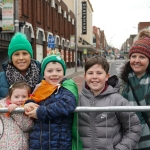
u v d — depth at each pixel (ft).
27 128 8.81
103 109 7.90
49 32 91.56
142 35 9.98
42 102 8.68
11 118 8.84
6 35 55.62
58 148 8.25
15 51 10.73
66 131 8.37
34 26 72.79
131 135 8.24
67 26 135.64
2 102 9.44
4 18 40.65
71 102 8.14
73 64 152.05
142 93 9.24
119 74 10.09
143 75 9.52
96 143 8.23
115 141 8.31
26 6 66.28
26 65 10.86
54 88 8.64
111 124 8.29
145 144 8.98
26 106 8.30
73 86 8.77
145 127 9.00
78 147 8.36
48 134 8.30
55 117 8.12
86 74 8.77
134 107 7.79
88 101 8.68
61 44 116.67
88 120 8.34
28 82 10.68
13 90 9.29
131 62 9.53
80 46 174.19
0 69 62.23
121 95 9.44
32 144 8.41
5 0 40.09
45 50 87.04
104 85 8.75
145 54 9.25
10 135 8.78
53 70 8.98
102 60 8.71
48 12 92.07
